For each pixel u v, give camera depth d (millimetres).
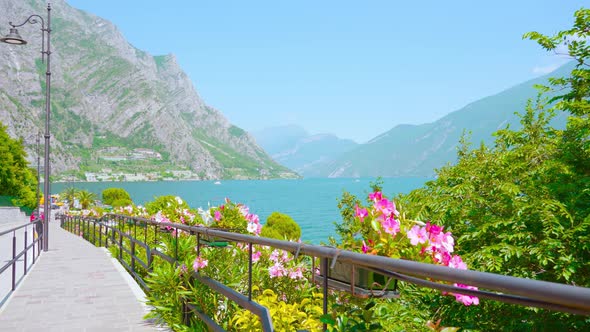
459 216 6559
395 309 4332
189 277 5875
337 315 3086
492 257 5496
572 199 5852
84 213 39438
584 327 5062
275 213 18953
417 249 3277
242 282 5855
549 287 1448
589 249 5289
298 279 6184
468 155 7820
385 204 3508
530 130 7121
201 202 127000
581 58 6547
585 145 5988
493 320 5508
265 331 3553
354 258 2562
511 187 5910
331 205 112188
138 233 12609
